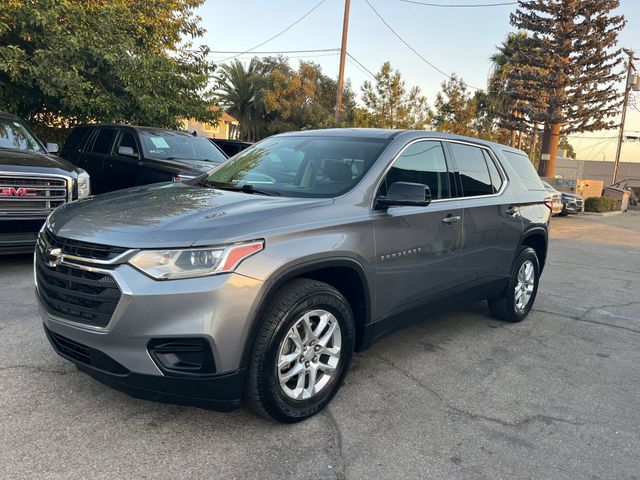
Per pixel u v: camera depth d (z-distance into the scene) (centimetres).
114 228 296
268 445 302
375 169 382
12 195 581
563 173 4731
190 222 296
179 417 325
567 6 2591
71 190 628
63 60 1098
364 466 288
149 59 1250
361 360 439
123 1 1320
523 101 2900
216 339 278
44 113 1368
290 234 309
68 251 301
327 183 379
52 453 280
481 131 2948
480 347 486
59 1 1110
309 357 327
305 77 4012
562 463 304
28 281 590
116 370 285
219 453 291
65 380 361
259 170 421
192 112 1399
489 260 495
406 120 2344
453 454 306
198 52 1460
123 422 315
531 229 557
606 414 368
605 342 523
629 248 1294
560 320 591
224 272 280
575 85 2703
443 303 445
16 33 1086
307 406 328
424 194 354
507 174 540
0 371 368
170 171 809
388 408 357
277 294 307
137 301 272
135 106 1263
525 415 359
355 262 344
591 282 823
